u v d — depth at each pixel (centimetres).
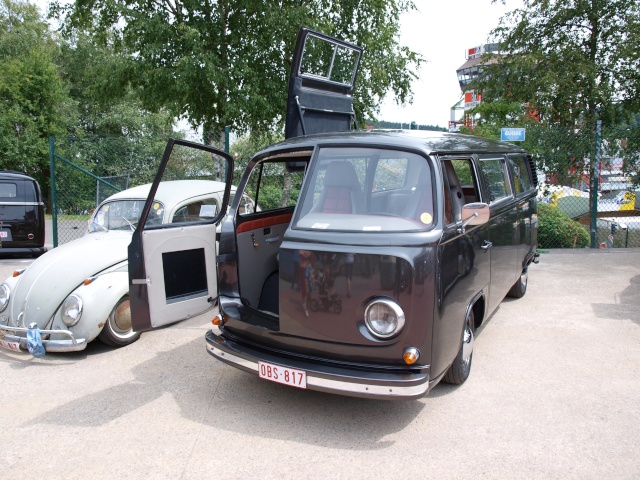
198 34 1230
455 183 376
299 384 329
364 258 312
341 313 320
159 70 1263
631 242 1153
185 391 415
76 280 501
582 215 1211
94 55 2944
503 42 1502
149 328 404
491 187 462
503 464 303
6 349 524
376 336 312
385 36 1455
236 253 415
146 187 658
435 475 294
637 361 452
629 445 320
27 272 531
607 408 368
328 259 322
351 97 654
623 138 1002
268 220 473
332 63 602
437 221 326
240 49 1380
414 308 307
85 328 478
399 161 350
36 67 2542
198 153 667
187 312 436
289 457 316
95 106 2817
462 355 390
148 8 1330
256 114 1361
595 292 680
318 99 589
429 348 314
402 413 369
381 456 314
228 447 329
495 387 406
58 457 321
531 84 1409
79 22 1457
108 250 539
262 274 464
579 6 1360
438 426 349
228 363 367
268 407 385
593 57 1409
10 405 395
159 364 474
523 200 573
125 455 322
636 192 1094
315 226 342
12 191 1043
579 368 439
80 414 378
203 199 643
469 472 296
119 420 368
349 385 312
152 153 1083
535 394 392
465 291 366
